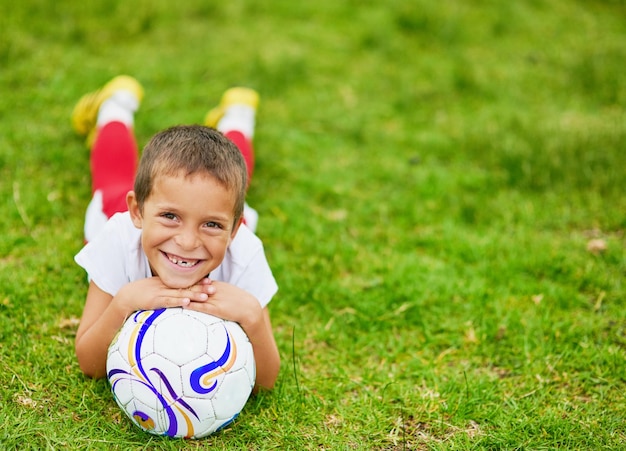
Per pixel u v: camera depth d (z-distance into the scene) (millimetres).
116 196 3143
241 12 6348
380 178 4383
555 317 3277
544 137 4746
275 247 3664
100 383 2637
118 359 2299
